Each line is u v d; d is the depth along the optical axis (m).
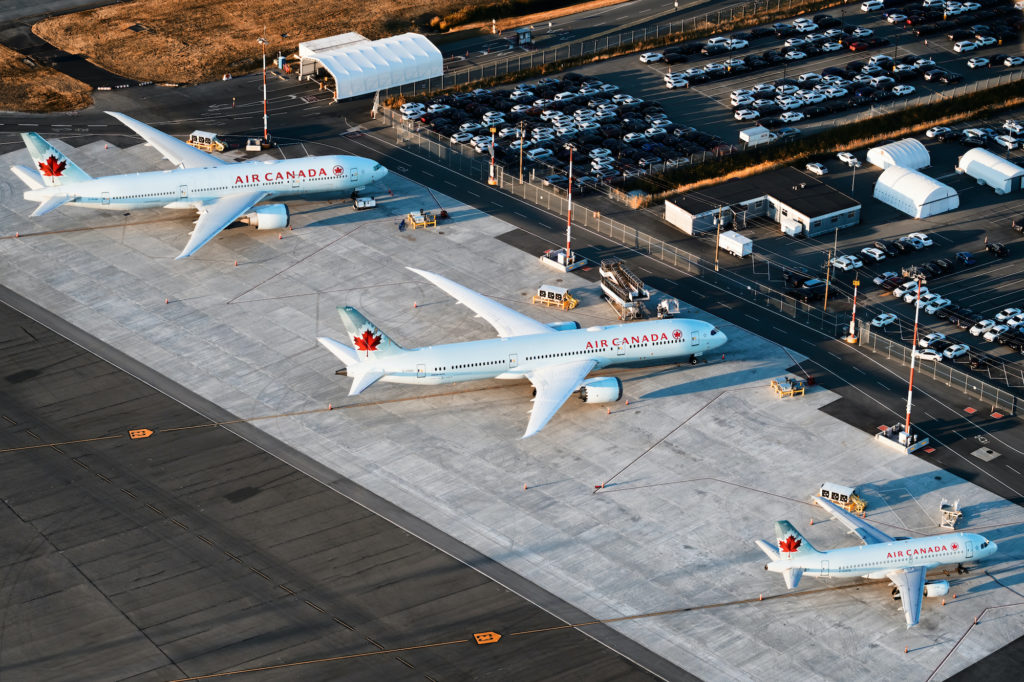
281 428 147.25
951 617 121.75
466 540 131.00
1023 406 149.75
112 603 122.06
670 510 135.25
